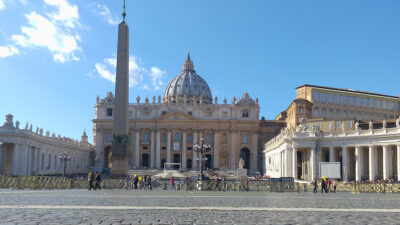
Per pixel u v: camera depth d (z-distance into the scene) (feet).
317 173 196.95
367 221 49.44
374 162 189.98
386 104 395.75
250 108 437.17
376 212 59.77
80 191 110.32
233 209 61.41
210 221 47.73
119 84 150.10
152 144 430.61
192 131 433.89
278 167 258.37
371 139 183.62
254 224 45.62
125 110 150.51
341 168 212.02
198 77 637.30
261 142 434.30
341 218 52.11
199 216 52.39
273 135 432.66
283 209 62.34
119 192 109.50
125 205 65.82
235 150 432.66
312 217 52.75
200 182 136.36
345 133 193.26
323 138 198.18
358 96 379.76
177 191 124.67
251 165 430.20
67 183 127.95
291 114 370.73
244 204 72.02
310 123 246.27
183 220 48.29
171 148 431.02
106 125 431.02
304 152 226.99
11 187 122.72
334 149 206.69
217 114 437.99
